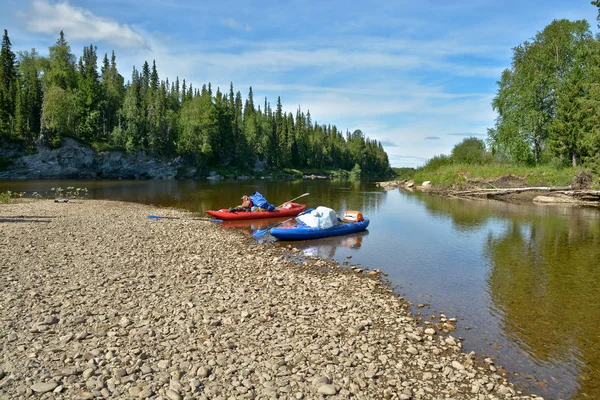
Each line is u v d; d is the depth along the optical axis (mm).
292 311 8438
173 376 5578
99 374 5520
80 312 7645
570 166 37031
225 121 88188
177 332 7031
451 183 43844
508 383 6219
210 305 8477
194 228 18734
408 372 6289
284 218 22891
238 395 5223
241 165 92438
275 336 7145
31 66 76250
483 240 17281
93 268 10750
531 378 6402
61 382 5258
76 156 63406
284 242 16703
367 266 13086
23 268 10328
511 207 29297
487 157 48812
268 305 8688
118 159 67938
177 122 82812
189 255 13000
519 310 9352
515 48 44688
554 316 9008
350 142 151500
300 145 118000
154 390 5215
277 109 114688
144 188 44125
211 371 5809
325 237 17781
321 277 11570
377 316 8562
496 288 10922
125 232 16328
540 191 33781
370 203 32188
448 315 8977
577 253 14875
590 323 8641
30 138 61312
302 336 7230
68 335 6605
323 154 123188
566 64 38969
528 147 40875
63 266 10766
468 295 10336
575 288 10938
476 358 6996
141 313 7758
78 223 17938
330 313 8484
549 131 37750
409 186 55188
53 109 61812
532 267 13031
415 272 12406
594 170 30562
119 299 8492
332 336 7301
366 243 16656
